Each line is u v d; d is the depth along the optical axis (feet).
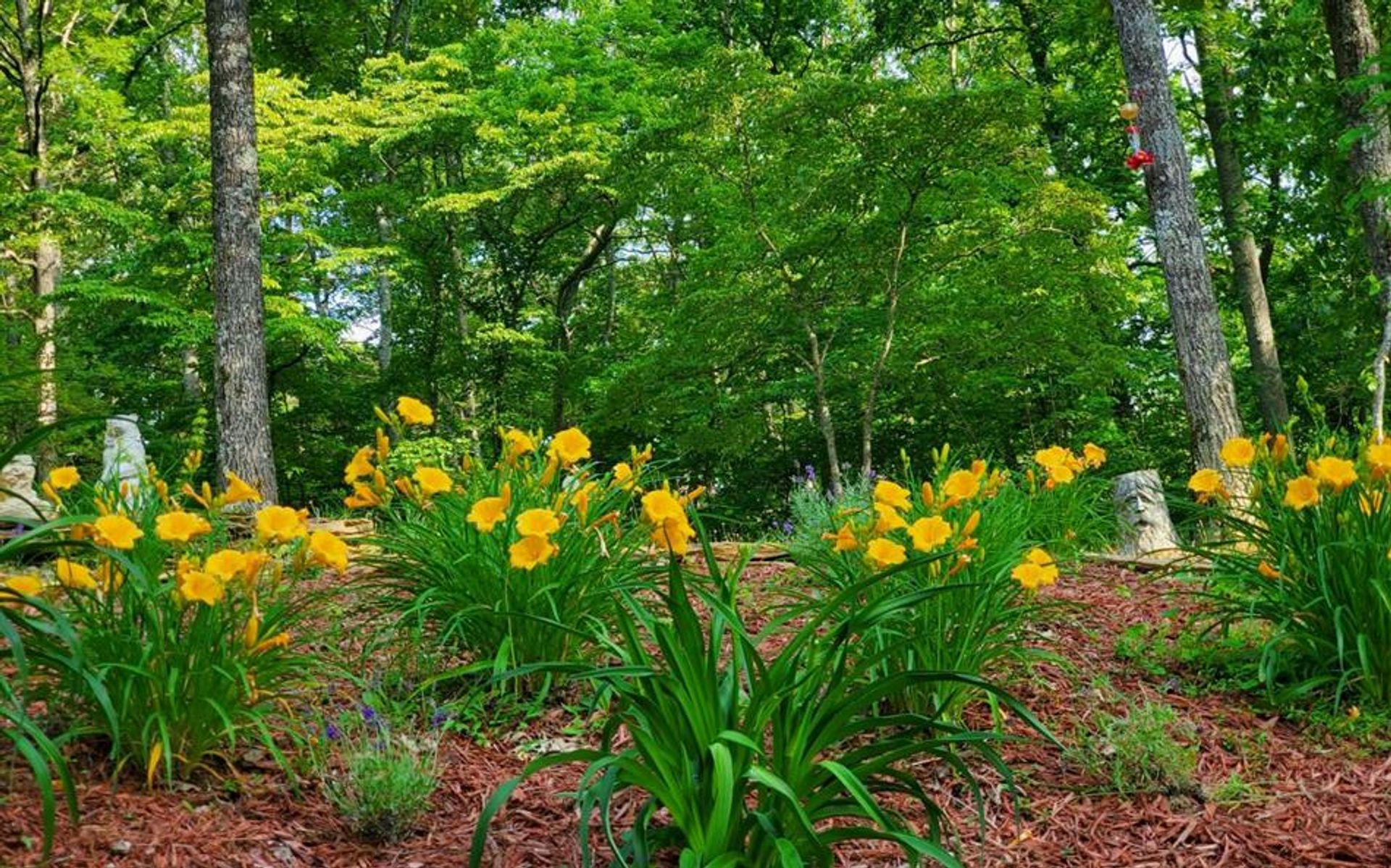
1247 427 51.16
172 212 50.11
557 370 61.87
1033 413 55.11
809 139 40.50
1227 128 47.65
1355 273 45.16
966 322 43.47
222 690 9.56
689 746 7.85
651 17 62.85
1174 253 29.96
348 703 11.50
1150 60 30.27
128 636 9.30
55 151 53.57
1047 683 13.20
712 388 47.21
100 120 51.01
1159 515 22.68
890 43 56.34
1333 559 12.91
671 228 62.64
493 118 56.18
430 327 66.49
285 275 52.80
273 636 10.01
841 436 59.36
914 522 12.88
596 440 62.75
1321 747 11.79
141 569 9.00
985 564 12.21
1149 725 10.96
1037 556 12.01
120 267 47.67
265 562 9.77
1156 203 30.37
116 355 50.83
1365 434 13.93
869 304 46.96
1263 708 12.88
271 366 59.77
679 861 8.54
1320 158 43.01
